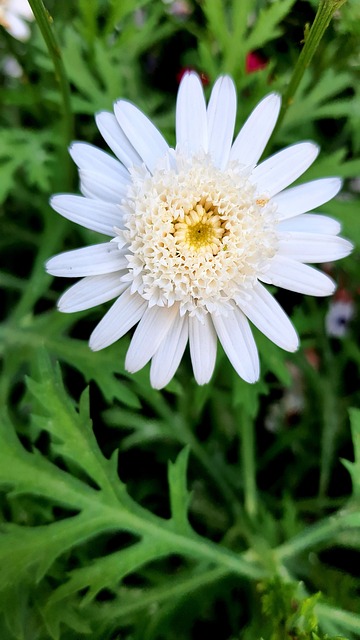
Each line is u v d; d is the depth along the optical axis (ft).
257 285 0.36
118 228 0.35
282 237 0.36
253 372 0.36
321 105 0.52
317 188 0.37
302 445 0.51
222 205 0.35
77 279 0.51
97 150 0.36
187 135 0.36
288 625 0.35
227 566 0.41
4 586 0.35
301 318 0.48
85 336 0.49
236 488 0.49
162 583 0.41
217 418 0.48
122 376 0.49
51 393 0.37
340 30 0.46
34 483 0.37
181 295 0.34
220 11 0.45
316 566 0.44
